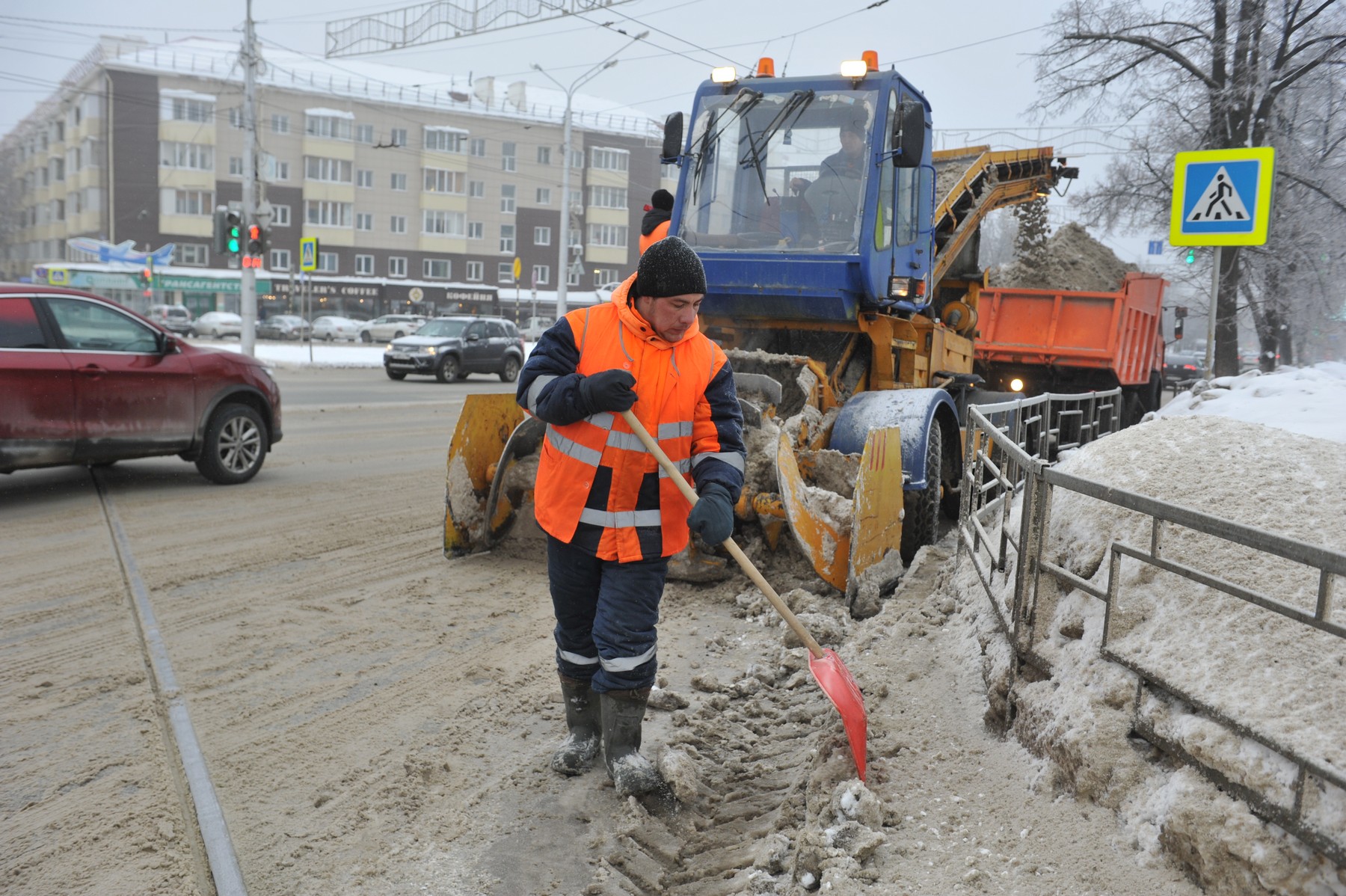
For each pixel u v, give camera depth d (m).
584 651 3.29
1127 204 22.33
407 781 3.22
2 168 74.12
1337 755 2.11
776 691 4.04
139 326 7.83
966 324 8.95
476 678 4.14
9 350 6.95
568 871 2.74
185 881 2.63
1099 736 2.67
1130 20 20.72
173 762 3.32
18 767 3.26
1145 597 2.82
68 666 4.16
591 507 3.06
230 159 61.53
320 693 3.94
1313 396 6.98
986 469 7.32
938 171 9.25
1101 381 12.10
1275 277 20.88
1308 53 19.67
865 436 5.82
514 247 71.00
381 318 49.06
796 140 6.28
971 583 4.44
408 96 66.75
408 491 8.38
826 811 2.77
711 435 3.15
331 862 2.75
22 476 8.55
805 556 5.14
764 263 6.12
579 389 2.90
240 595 5.21
